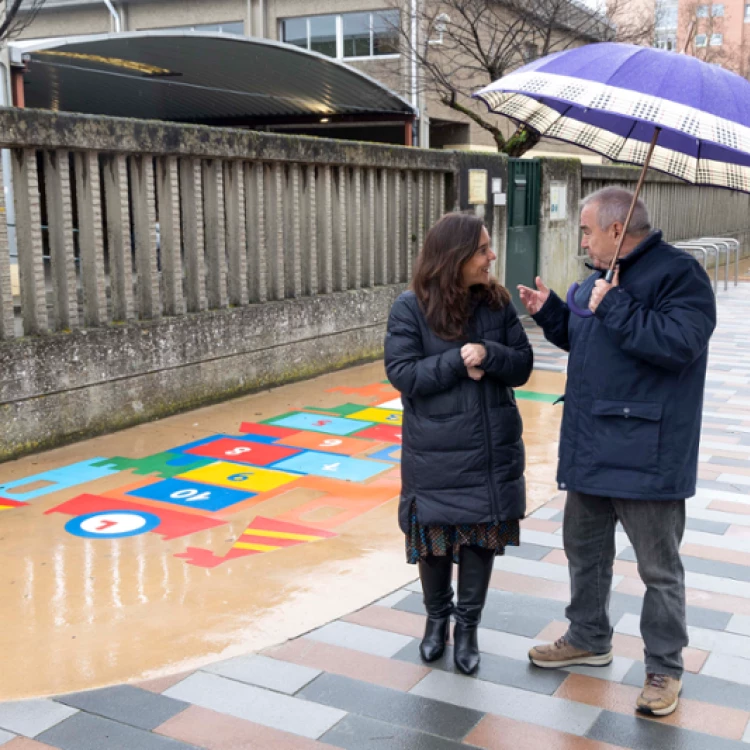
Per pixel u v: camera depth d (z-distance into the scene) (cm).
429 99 1975
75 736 277
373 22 2109
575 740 279
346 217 880
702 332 273
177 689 305
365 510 490
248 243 769
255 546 436
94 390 621
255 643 338
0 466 557
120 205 634
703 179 320
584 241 296
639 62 256
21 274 583
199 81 1505
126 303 650
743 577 403
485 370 298
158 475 545
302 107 1775
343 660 326
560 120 343
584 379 290
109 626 351
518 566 414
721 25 4203
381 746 274
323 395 764
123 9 2327
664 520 286
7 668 318
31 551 428
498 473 303
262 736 279
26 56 1159
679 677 297
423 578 326
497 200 1086
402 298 315
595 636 317
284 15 2192
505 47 1627
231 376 740
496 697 303
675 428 280
